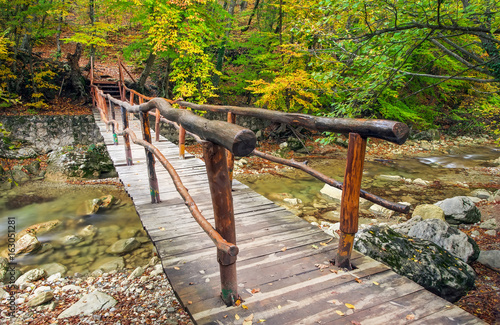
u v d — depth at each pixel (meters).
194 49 10.16
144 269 5.01
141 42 12.01
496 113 11.05
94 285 4.58
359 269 2.41
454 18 4.20
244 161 11.48
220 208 1.81
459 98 18.78
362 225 6.39
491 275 4.19
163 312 3.90
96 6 14.78
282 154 12.98
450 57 10.30
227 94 15.69
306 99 12.43
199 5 11.02
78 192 8.55
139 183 4.75
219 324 1.83
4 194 8.22
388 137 1.78
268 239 2.96
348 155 2.13
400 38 4.32
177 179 2.43
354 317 1.88
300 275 2.33
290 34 11.53
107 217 7.06
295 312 1.93
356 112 4.86
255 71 14.67
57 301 4.18
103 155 10.39
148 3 10.23
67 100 13.52
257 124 14.81
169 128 13.27
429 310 1.94
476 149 15.28
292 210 7.39
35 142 11.05
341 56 4.65
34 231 6.21
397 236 4.07
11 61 12.06
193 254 2.70
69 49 18.05
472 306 3.53
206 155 1.74
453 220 6.15
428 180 10.17
